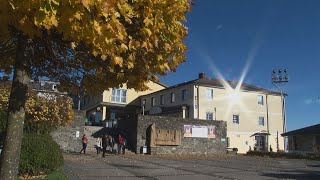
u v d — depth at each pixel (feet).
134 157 100.17
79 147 114.42
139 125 118.21
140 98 189.57
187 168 71.67
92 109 188.34
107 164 74.74
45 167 45.24
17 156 17.47
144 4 15.89
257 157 118.32
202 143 126.11
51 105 80.69
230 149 138.41
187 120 124.98
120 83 20.49
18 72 17.69
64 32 13.44
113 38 13.93
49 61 20.58
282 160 104.99
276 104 172.24
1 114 59.47
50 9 12.12
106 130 131.64
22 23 13.14
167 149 119.34
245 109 164.35
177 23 17.34
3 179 16.96
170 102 166.50
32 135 47.42
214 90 158.10
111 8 13.51
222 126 131.03
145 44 16.34
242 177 58.54
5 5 12.50
